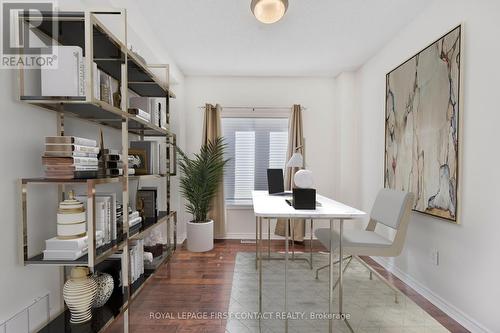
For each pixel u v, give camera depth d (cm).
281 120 367
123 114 141
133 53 159
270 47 272
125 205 143
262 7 174
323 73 348
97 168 133
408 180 222
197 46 269
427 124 197
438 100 184
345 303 192
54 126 132
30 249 118
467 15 161
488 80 147
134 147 202
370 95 300
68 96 113
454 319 170
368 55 292
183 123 351
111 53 149
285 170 349
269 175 264
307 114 361
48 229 129
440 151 182
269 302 195
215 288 217
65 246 112
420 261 208
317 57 296
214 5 200
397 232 182
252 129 368
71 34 129
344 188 342
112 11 136
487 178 148
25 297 114
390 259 252
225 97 359
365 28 234
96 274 140
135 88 228
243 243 341
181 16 215
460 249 167
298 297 202
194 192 309
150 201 217
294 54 289
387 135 258
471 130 158
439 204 183
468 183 160
